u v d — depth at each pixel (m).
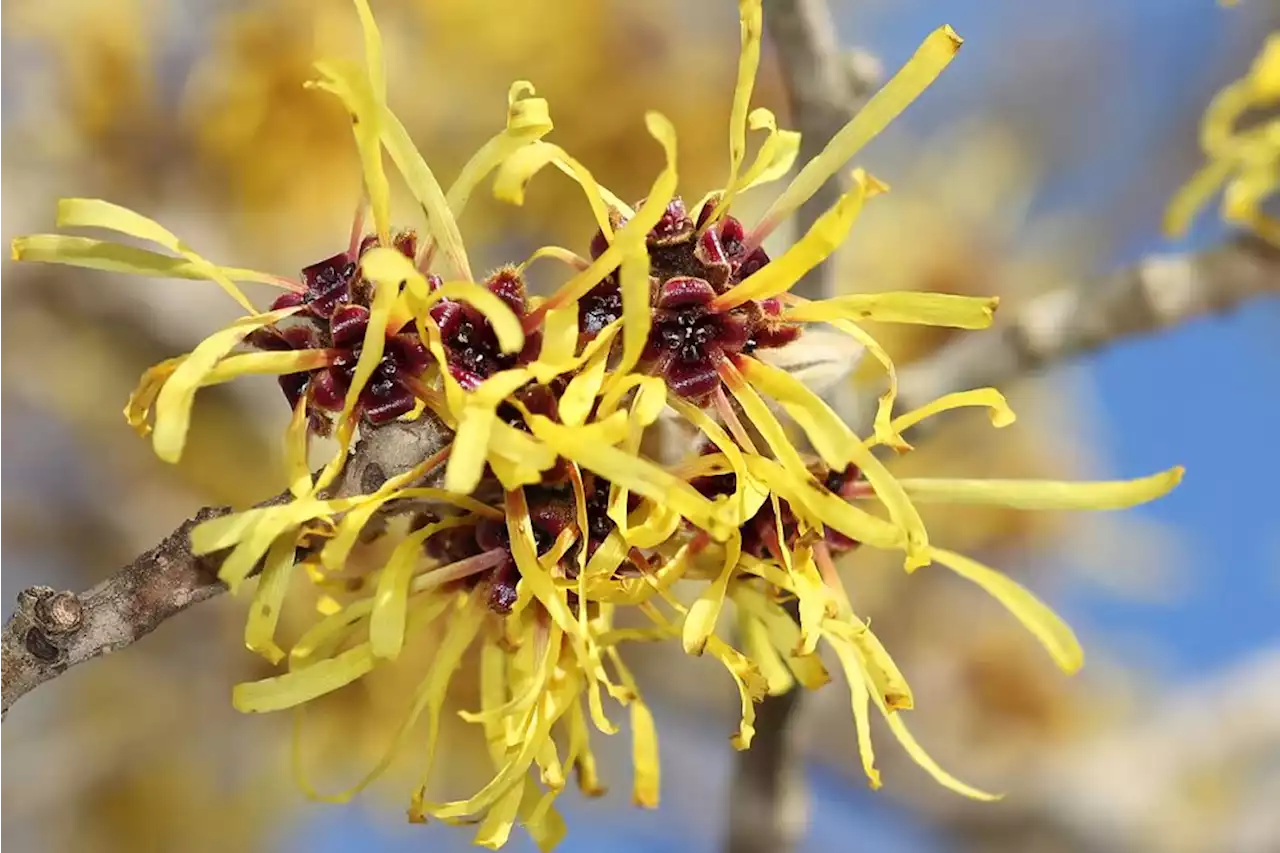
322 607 0.18
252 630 0.17
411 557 0.18
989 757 0.34
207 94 0.28
